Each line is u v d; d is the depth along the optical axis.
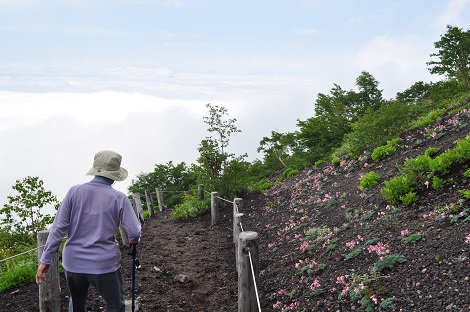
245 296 4.51
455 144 9.80
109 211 3.68
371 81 28.88
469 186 6.43
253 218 11.78
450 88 21.77
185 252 9.33
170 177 42.94
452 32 22.06
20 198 15.15
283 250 7.73
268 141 32.50
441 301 3.85
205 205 13.94
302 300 5.14
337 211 8.77
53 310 5.06
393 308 4.02
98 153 3.88
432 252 4.81
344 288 4.87
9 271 6.84
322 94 26.56
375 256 5.38
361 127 14.52
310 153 22.67
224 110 14.47
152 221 14.66
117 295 3.68
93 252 3.57
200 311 5.80
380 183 9.28
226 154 14.41
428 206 6.41
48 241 3.56
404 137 13.72
